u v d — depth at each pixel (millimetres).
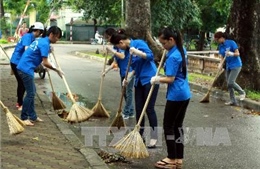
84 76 15273
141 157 5637
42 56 7098
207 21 32188
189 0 23938
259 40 12141
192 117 9016
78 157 5812
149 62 6523
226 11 29297
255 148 6797
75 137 6789
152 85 5723
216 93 11812
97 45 39812
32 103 7531
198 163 6023
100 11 25641
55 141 6531
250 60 12008
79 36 47500
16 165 5387
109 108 9641
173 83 5574
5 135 6770
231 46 10133
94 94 11430
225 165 5957
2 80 12680
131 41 6738
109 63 18969
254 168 5848
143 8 16141
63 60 22125
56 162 5562
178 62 5461
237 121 8742
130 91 8477
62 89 12055
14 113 8273
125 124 8016
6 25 35125
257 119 8969
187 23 25328
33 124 7516
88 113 7094
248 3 11969
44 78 14023
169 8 23109
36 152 5953
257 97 10836
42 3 36312
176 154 5746
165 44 5551
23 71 7285
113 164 5824
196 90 12930
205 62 16234
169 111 5609
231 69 10266
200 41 33500
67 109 9258
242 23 12016
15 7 36156
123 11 23922
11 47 27953
